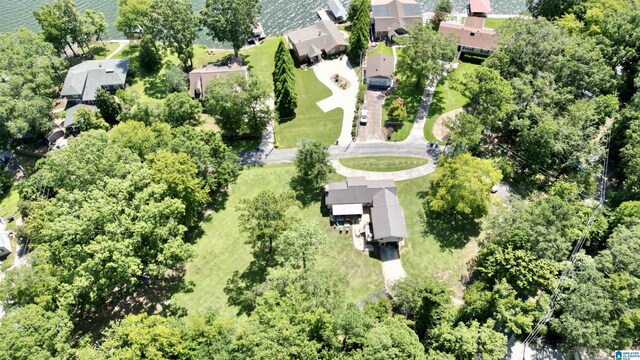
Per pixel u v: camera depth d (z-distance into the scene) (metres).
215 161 87.19
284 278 61.59
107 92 106.75
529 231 67.75
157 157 77.38
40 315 57.38
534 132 84.12
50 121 107.75
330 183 87.31
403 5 130.25
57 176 70.81
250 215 73.19
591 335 58.22
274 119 106.00
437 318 63.41
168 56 129.75
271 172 94.81
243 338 54.69
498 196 86.12
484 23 129.88
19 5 149.62
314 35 124.62
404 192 88.44
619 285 60.28
